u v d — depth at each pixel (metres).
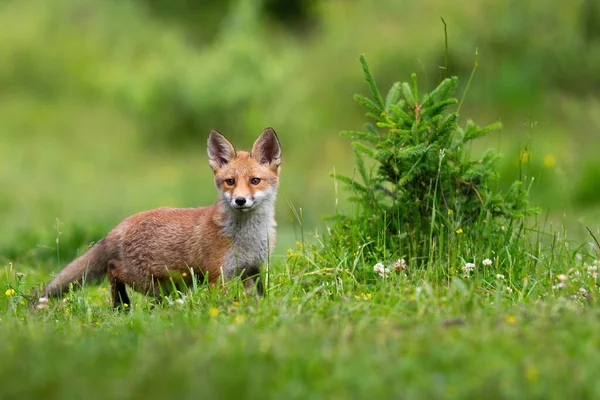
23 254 16.25
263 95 36.62
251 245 11.28
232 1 47.34
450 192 11.69
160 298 11.35
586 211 22.00
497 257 10.88
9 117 38.06
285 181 29.02
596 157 25.06
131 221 11.74
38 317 9.44
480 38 34.69
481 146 27.52
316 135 33.59
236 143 35.88
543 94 33.19
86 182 31.34
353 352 6.66
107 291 12.63
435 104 11.62
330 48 37.44
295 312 8.66
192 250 11.27
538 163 23.64
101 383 6.00
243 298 9.77
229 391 5.83
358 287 10.27
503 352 6.55
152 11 48.47
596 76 34.38
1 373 6.21
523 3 35.56
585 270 10.66
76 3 46.69
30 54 42.56
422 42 34.59
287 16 46.75
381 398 5.82
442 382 6.01
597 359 6.39
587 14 35.88
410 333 7.16
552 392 5.84
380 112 12.11
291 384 5.99
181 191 28.75
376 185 12.23
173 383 5.95
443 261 11.11
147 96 37.75
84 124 37.97
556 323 7.55
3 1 47.59
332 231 12.11
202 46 45.84
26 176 31.55
